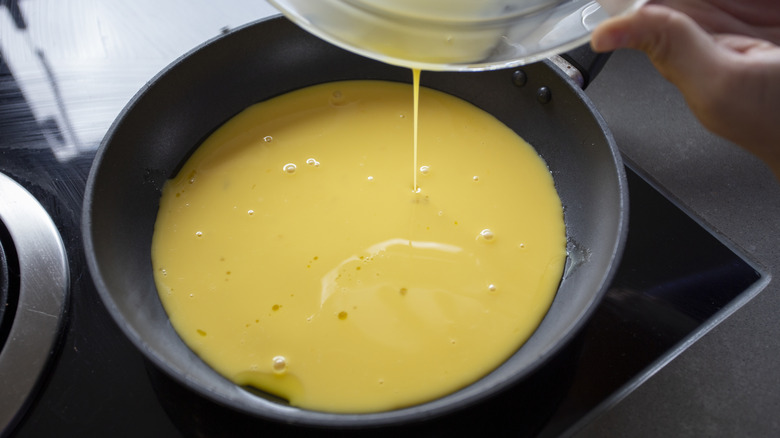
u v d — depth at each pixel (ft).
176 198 1.95
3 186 1.93
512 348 1.75
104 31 2.23
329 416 1.49
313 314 1.79
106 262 1.72
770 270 1.88
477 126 2.08
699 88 1.69
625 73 2.24
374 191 1.97
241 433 1.65
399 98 2.14
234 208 1.94
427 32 1.66
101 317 1.78
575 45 1.62
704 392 1.72
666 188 2.02
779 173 1.82
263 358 1.74
